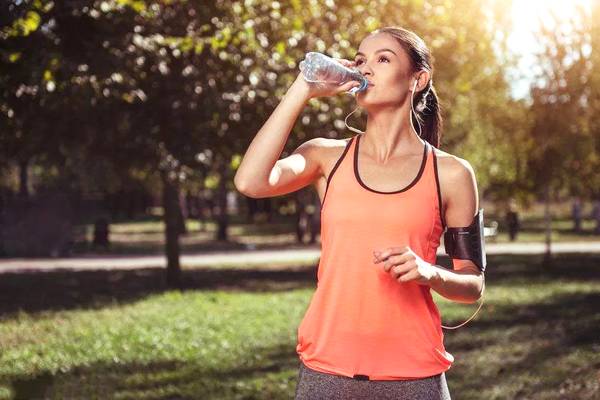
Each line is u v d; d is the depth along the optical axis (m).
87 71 12.79
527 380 8.08
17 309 15.27
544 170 23.77
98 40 13.02
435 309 2.75
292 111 2.62
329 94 2.67
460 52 21.78
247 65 15.31
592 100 22.20
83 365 9.40
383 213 2.64
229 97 16.27
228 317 13.95
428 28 16.27
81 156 19.31
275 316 14.15
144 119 17.11
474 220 2.74
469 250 2.73
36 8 10.58
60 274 22.70
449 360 2.73
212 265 26.70
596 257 28.61
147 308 15.34
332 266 2.68
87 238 38.72
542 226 53.06
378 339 2.64
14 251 29.73
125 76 13.31
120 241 40.03
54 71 12.29
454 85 23.25
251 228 51.06
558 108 22.44
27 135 17.47
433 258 2.72
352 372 2.64
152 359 9.84
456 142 29.02
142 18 13.68
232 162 18.77
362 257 2.65
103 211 45.03
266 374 8.86
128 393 7.92
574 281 20.41
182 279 21.42
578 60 22.03
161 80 16.44
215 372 9.03
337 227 2.68
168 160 17.17
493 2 21.38
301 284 20.95
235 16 12.66
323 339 2.68
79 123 17.00
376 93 2.69
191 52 16.34
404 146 2.74
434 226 2.70
